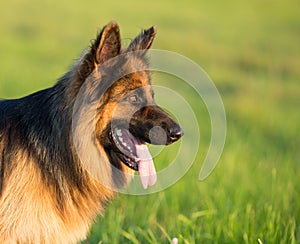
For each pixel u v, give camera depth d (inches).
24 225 300.8
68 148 308.3
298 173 532.1
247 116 848.3
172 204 451.8
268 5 2150.6
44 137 311.6
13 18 1546.5
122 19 1651.1
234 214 403.9
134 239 380.8
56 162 310.7
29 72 994.1
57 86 318.0
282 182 486.9
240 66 1253.7
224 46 1414.9
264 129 807.7
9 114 320.5
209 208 421.7
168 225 416.2
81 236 331.0
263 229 383.9
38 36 1379.2
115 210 434.6
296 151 707.4
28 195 302.4
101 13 1733.5
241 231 389.4
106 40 298.4
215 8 2031.3
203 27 1660.9
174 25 1642.5
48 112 315.0
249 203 439.5
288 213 419.5
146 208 441.7
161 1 2057.1
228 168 542.9
